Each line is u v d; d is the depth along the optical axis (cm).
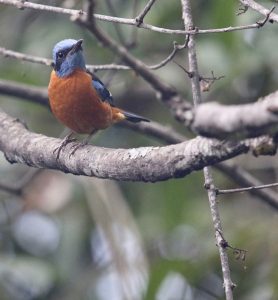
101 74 1350
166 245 1261
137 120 1073
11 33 1363
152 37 1262
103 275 1318
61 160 812
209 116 461
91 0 548
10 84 1107
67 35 1334
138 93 1424
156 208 1303
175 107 478
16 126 905
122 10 1245
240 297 1166
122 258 1162
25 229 1410
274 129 470
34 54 1330
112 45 548
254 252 1178
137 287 1145
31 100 1117
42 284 1267
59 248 1346
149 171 680
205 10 1208
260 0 1039
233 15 1088
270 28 1198
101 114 1024
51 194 1387
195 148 621
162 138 1142
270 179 1346
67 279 1315
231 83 1238
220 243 711
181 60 1295
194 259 1184
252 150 548
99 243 1365
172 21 1234
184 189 1265
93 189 1247
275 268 1152
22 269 1279
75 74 1002
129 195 1352
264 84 1295
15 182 1410
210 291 1230
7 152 885
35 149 849
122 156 712
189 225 1259
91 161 761
